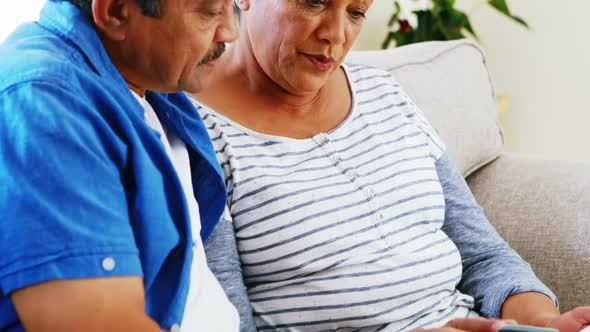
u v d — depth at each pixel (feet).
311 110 4.31
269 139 4.09
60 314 2.29
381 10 8.48
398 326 4.02
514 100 9.51
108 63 2.74
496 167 5.65
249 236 3.92
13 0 4.57
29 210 2.30
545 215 5.04
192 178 3.58
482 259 4.51
